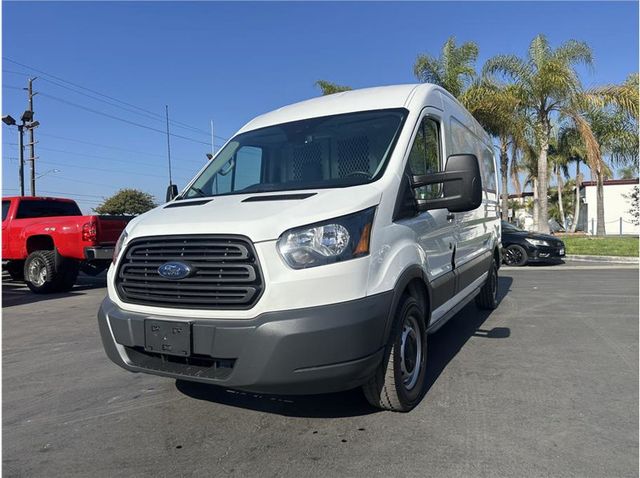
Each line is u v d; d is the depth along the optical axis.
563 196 47.97
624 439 3.37
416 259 3.86
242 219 3.29
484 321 6.97
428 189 4.40
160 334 3.36
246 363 3.10
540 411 3.84
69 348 6.12
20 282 13.21
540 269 13.38
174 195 5.33
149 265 3.49
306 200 3.44
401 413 3.84
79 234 10.31
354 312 3.14
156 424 3.78
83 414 4.01
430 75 21.05
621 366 4.90
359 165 4.03
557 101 19.56
